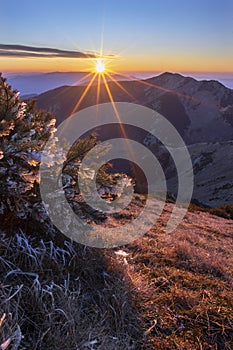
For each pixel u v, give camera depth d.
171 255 6.16
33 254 3.79
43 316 2.91
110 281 4.12
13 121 3.71
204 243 8.83
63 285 3.59
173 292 4.39
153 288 4.43
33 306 3.01
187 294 4.40
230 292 4.83
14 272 3.24
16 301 3.03
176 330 3.65
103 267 4.38
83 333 2.88
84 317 3.26
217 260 6.65
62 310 2.92
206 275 5.54
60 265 3.80
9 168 3.72
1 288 3.03
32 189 4.11
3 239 3.75
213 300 4.44
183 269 5.61
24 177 3.66
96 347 2.85
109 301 3.73
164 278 4.80
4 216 4.08
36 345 2.57
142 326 3.56
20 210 3.89
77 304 3.34
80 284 3.70
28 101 4.68
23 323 2.85
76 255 4.21
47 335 2.74
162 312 3.90
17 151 3.67
